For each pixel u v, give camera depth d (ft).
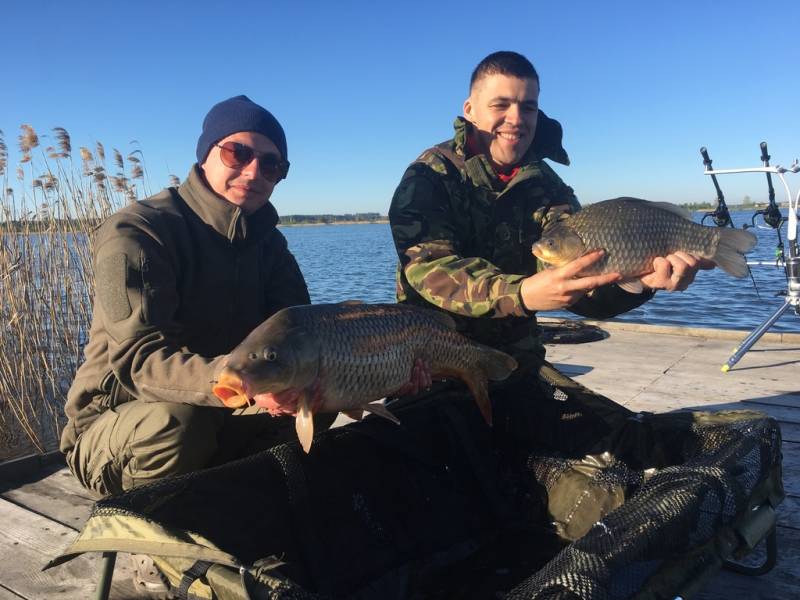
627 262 3.82
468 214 4.72
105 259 3.67
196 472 3.14
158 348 3.64
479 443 4.50
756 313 20.85
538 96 4.76
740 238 3.96
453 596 3.64
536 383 4.44
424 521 4.02
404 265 4.32
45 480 5.51
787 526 4.26
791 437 5.64
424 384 3.61
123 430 3.71
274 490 3.40
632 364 8.25
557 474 4.26
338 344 3.16
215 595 2.26
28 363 8.57
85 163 10.34
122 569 4.00
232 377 2.86
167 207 4.07
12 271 8.55
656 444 3.96
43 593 3.76
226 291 4.28
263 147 4.16
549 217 4.89
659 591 2.60
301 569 3.40
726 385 7.22
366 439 3.90
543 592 2.28
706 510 2.88
